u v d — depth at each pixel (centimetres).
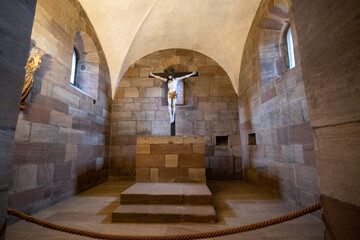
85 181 435
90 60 511
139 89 645
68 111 366
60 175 339
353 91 102
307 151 280
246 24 511
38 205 284
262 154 437
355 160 100
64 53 354
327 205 119
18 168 249
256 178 475
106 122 577
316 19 128
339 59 110
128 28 538
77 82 494
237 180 573
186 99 662
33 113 275
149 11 523
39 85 288
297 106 304
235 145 607
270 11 390
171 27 587
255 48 471
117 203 332
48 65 308
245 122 558
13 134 116
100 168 525
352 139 102
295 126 309
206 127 623
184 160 392
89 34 462
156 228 230
